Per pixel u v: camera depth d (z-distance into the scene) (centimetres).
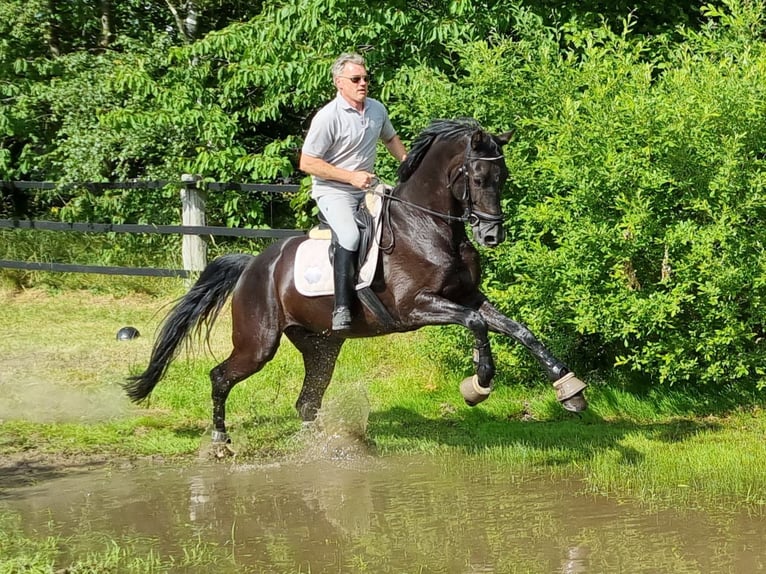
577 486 694
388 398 955
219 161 1380
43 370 1044
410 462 776
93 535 601
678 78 826
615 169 798
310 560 554
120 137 1473
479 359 666
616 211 846
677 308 789
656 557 545
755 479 695
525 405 937
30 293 1425
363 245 703
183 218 1372
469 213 660
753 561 535
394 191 712
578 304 829
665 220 852
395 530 605
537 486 696
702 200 814
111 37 1745
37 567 527
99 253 1534
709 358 823
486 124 947
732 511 625
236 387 974
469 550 566
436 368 1012
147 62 1491
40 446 824
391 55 1302
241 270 812
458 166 666
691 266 809
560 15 1166
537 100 925
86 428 866
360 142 721
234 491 700
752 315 832
